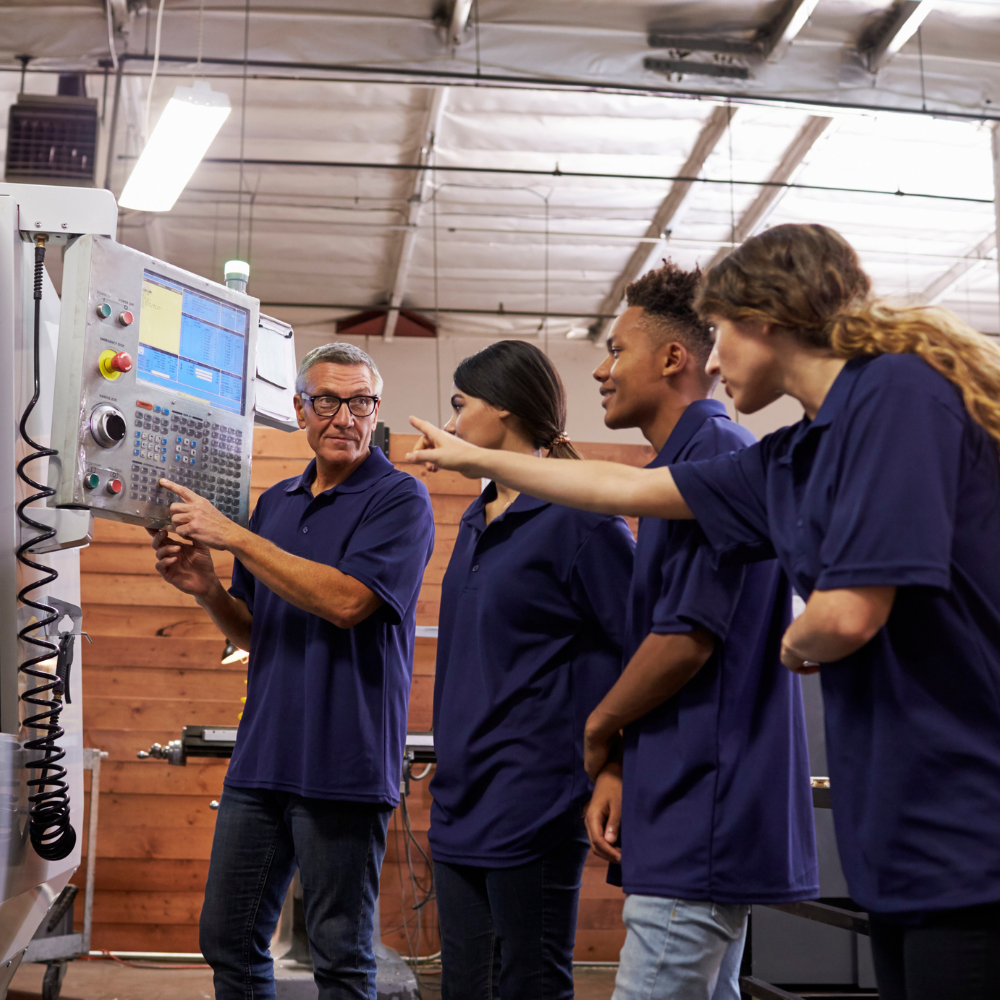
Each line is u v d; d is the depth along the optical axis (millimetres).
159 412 1362
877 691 842
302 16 4625
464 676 1450
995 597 832
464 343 8953
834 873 2377
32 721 1276
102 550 4152
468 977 1388
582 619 1423
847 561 808
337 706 1534
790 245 946
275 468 4199
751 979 2270
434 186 6660
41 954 2916
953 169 6574
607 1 4730
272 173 6426
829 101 4918
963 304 8656
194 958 3668
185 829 3848
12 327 1272
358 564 1540
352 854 1510
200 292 1452
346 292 8203
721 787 1104
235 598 1776
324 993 1484
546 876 1348
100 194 1302
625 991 1110
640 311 1340
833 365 937
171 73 4738
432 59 4660
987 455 841
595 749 1229
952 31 5008
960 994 777
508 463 1158
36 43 4578
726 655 1146
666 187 6719
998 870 769
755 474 1081
